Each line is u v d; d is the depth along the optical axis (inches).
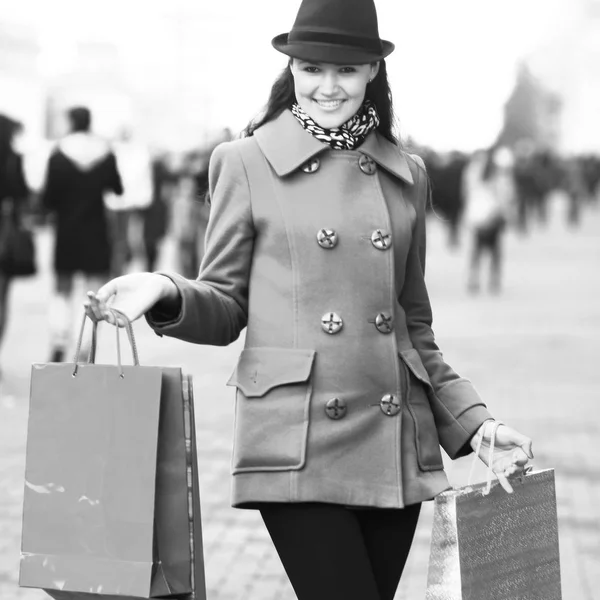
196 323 253.6
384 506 259.3
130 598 238.7
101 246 987.9
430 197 288.0
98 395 238.5
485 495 249.6
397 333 270.4
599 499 589.6
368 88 279.9
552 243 2603.3
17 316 1353.3
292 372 258.7
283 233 263.0
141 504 236.5
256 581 466.0
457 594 243.9
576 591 450.6
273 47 265.9
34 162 1030.4
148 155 1347.2
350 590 256.2
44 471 239.8
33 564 239.5
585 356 1074.7
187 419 240.5
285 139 267.1
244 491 259.4
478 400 275.7
